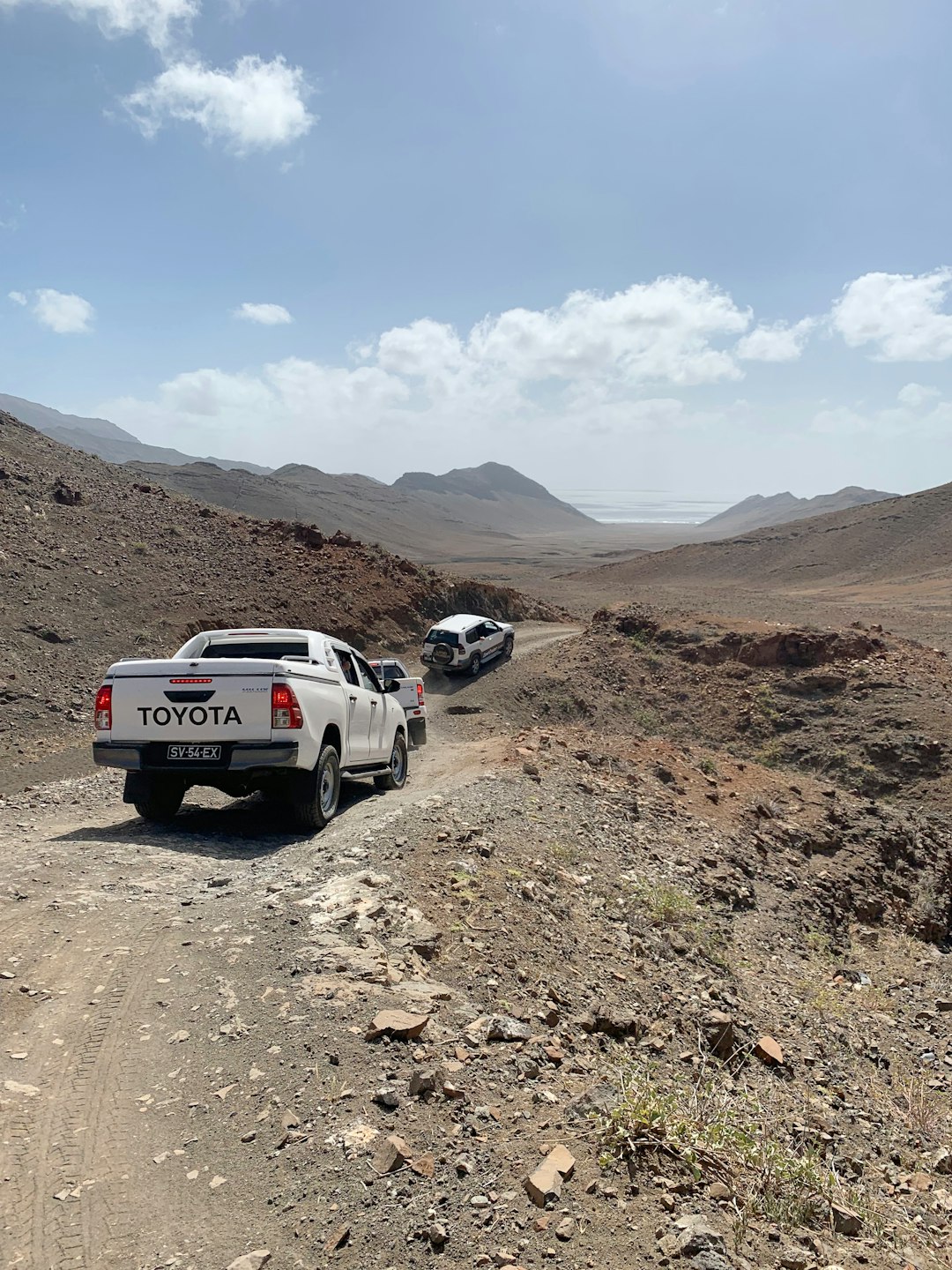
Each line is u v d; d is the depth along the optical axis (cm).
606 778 1276
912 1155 520
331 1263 268
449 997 468
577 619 5675
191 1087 361
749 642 3238
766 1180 357
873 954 1014
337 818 910
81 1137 326
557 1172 313
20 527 3053
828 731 2666
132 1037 400
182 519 4016
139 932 527
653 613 3822
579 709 3025
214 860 727
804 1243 329
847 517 16200
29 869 656
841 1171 444
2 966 468
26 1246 271
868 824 1398
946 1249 381
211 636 965
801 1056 632
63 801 1096
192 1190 299
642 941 724
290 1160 314
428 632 3594
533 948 603
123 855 717
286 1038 396
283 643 948
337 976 463
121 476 4662
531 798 1038
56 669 2162
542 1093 383
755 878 1078
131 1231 279
